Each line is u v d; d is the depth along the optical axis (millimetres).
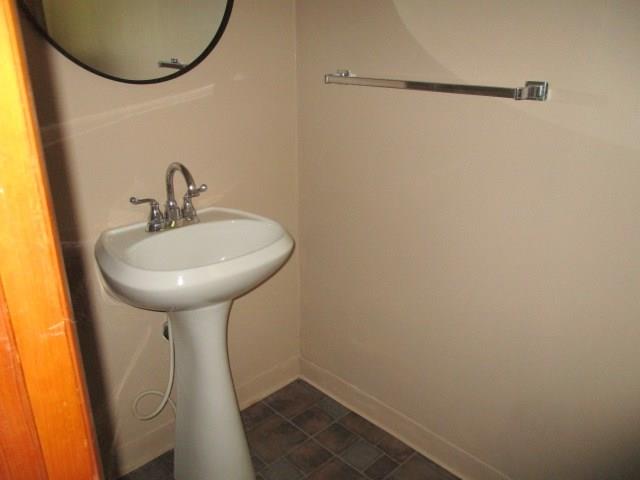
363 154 1647
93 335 1505
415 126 1468
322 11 1630
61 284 453
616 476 1289
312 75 1731
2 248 414
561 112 1155
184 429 1534
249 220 1553
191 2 1438
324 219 1868
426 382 1699
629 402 1215
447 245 1491
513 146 1263
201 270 1205
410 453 1786
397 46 1445
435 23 1340
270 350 2070
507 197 1310
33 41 1205
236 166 1721
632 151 1066
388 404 1865
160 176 1527
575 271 1227
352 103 1629
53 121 1279
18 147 401
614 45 1043
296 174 1915
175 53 1449
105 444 1626
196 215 1534
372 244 1720
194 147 1588
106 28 1301
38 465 487
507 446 1521
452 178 1419
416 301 1640
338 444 1834
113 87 1367
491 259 1394
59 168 1316
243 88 1659
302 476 1700
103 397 1580
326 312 1997
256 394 2068
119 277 1198
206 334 1389
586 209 1168
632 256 1122
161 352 1684
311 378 2174
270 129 1778
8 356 440
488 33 1238
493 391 1508
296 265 2045
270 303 2006
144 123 1453
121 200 1457
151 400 1707
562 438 1377
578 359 1282
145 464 1743
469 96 1317
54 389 475
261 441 1850
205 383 1451
